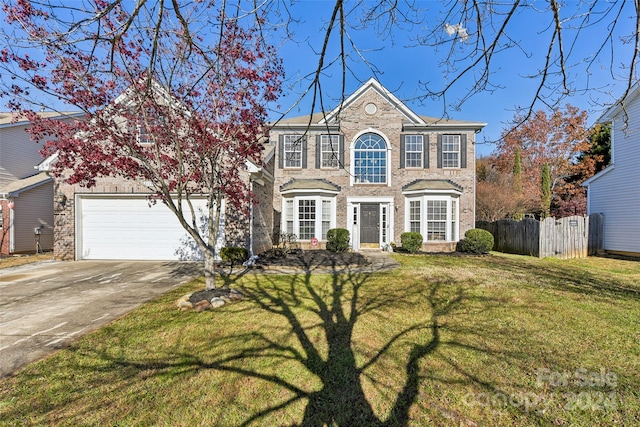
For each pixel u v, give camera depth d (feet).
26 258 36.81
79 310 16.81
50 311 16.63
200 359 11.25
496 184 71.41
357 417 8.38
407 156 46.96
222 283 22.79
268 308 16.96
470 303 17.89
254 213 34.27
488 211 64.49
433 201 43.75
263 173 34.24
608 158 67.62
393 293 20.03
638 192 39.50
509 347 12.25
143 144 24.90
